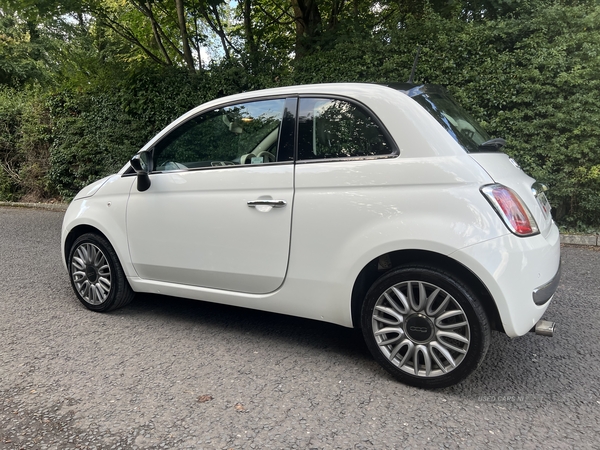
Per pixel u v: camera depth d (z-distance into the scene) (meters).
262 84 8.94
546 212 3.08
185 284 3.65
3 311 4.20
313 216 2.98
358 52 8.00
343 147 2.98
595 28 6.89
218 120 3.49
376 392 2.78
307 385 2.87
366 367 3.11
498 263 2.52
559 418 2.50
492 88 7.08
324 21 10.65
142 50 12.12
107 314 4.12
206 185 3.42
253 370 3.07
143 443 2.32
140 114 10.35
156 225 3.66
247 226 3.23
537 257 2.62
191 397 2.73
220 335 3.66
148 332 3.72
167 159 3.69
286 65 9.15
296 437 2.35
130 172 3.91
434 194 2.67
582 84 6.66
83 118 11.29
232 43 10.80
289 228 3.07
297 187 3.05
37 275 5.44
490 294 2.55
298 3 9.90
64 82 12.19
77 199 4.25
